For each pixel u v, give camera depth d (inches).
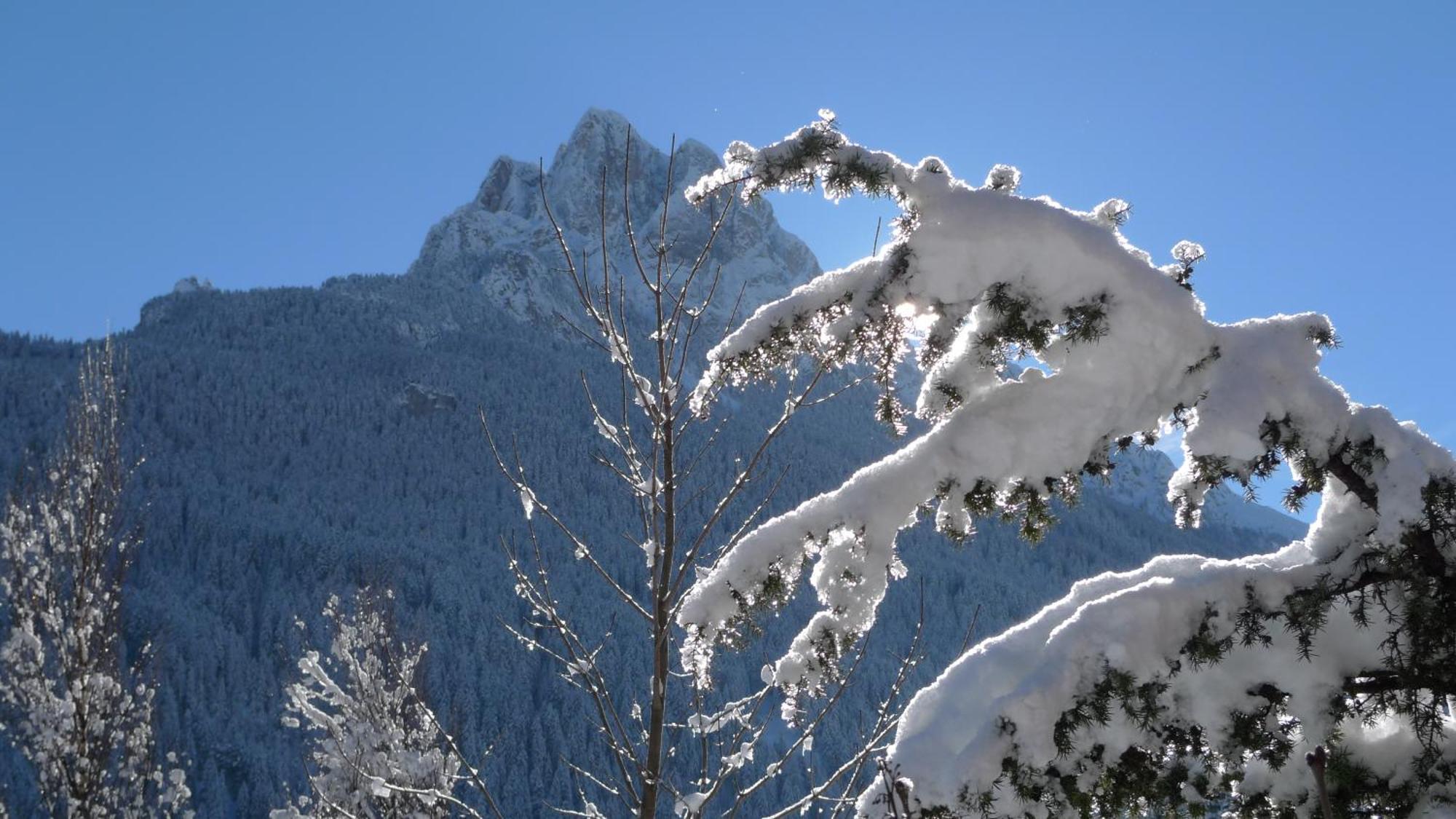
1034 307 153.6
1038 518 153.3
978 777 141.9
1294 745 156.4
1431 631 146.1
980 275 154.0
